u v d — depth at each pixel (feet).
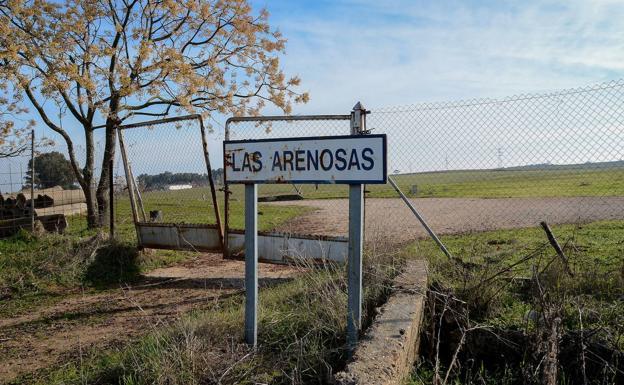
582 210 46.85
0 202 39.81
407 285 15.40
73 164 41.83
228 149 13.66
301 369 11.25
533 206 55.21
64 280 25.61
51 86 37.76
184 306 20.68
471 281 15.75
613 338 12.08
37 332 18.47
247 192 13.39
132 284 26.02
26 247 29.63
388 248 19.89
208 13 45.75
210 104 48.08
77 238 31.55
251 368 11.67
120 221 44.73
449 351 14.11
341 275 16.80
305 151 12.53
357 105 21.18
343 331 12.91
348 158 11.98
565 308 13.41
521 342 12.87
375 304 14.67
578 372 12.01
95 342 16.78
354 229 12.15
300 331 13.51
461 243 27.09
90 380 12.51
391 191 95.61
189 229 27.37
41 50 37.96
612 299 14.34
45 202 45.83
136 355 12.87
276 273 26.20
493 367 13.17
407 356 11.78
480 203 65.41
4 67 37.47
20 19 38.88
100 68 40.01
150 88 41.91
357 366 10.01
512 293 15.64
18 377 14.19
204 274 27.61
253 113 51.11
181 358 11.75
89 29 41.19
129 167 29.76
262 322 14.35
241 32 48.67
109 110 39.24
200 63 48.39
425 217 48.14
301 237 23.25
